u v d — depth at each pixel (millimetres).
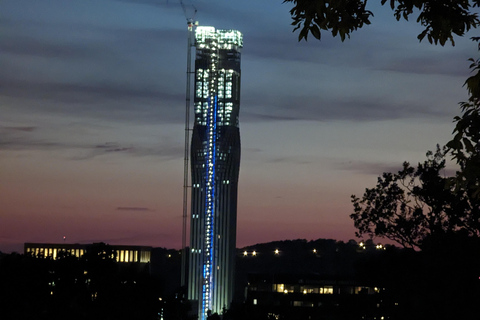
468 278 88625
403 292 97125
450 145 31453
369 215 112625
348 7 29562
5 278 148875
